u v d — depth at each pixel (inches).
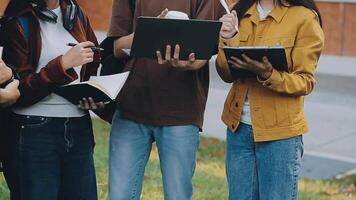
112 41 199.3
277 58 175.2
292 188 187.6
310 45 184.2
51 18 178.2
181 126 195.3
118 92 181.0
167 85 194.4
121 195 200.2
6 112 179.2
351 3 800.9
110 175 202.2
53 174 179.3
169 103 195.2
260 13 188.7
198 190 302.4
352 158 404.5
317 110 529.3
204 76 201.5
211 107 516.4
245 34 188.9
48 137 178.1
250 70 179.5
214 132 450.0
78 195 185.5
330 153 414.0
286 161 185.9
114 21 197.5
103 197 275.3
